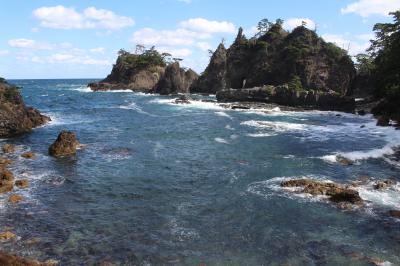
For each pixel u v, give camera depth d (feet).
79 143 137.28
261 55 396.16
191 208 82.43
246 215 78.64
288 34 396.57
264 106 266.98
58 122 194.59
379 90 273.95
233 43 444.14
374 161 118.73
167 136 159.63
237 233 70.85
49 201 85.30
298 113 246.06
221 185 96.94
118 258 61.87
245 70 415.23
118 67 540.11
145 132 168.55
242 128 178.91
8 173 99.25
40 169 108.68
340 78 338.54
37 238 67.72
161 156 125.59
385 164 115.65
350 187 93.81
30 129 168.45
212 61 426.10
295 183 94.58
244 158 122.93
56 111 247.29
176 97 363.15
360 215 78.13
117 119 209.67
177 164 116.26
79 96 387.96
